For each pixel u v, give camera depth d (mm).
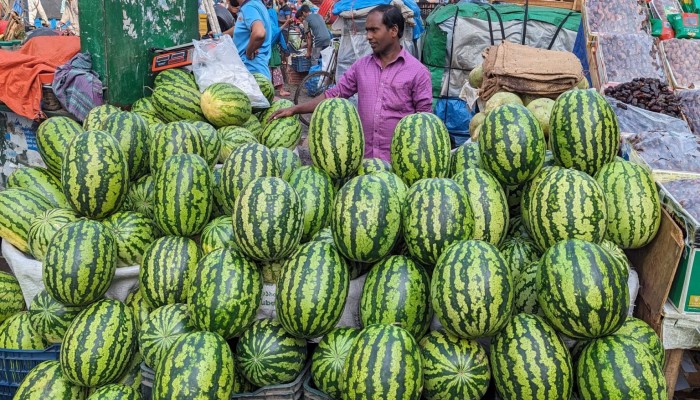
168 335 3039
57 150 4129
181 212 3359
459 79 9180
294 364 3031
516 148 3320
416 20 9711
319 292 2881
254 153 3578
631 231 3438
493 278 2691
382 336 2625
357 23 9578
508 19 8914
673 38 8367
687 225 3244
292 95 13023
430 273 3158
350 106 3664
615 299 2666
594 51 7340
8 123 5973
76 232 3213
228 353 2836
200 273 3027
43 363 3277
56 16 14477
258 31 7391
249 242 2979
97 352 3025
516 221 3660
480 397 2838
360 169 3838
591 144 3518
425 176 3531
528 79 5230
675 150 4262
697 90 6090
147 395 3172
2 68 5469
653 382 2650
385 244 2994
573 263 2707
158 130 3994
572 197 3070
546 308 2797
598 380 2699
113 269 3340
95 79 5328
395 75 5500
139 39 5762
